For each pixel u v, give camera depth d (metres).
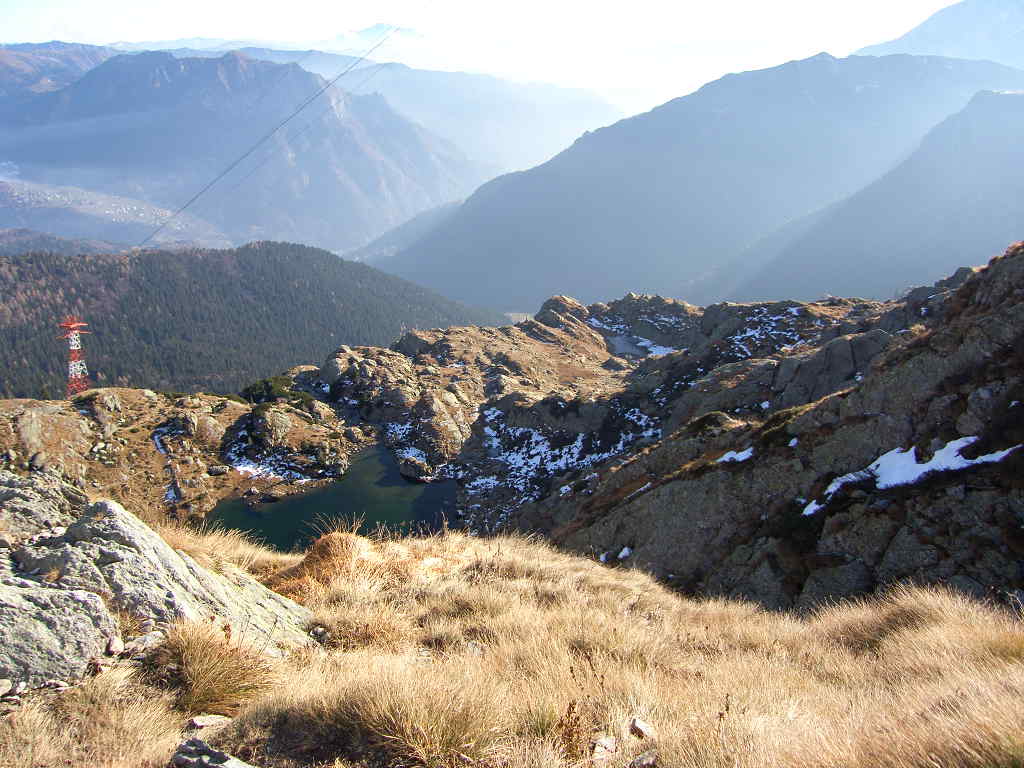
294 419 118.19
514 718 5.07
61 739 4.55
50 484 7.54
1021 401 21.38
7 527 6.59
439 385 129.12
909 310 67.25
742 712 5.41
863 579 21.23
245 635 6.59
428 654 7.56
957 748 3.81
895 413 25.30
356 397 129.50
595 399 99.62
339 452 110.19
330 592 9.52
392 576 11.06
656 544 30.33
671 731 4.94
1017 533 18.91
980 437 21.92
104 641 5.56
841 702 6.08
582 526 38.22
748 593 24.05
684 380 96.25
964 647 8.11
